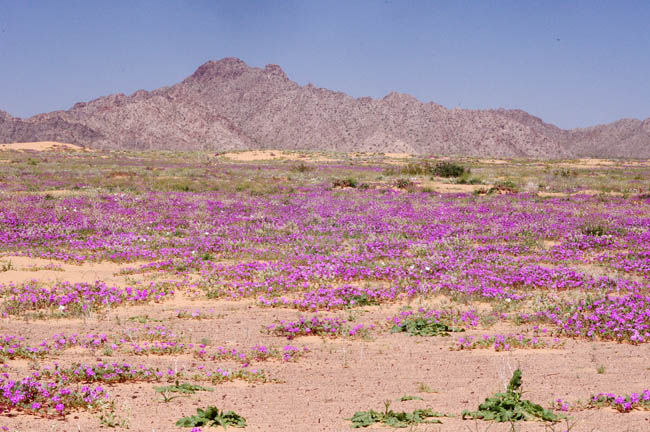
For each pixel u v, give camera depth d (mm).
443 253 18734
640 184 49625
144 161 88375
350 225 25281
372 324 11539
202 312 12156
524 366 8977
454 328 11102
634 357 9492
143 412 6934
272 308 12656
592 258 18469
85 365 8539
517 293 13852
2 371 8211
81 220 23875
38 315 11547
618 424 6484
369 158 122000
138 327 10945
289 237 21828
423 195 39500
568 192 43062
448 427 6371
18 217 23688
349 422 6637
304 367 8945
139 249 18359
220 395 7656
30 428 6242
